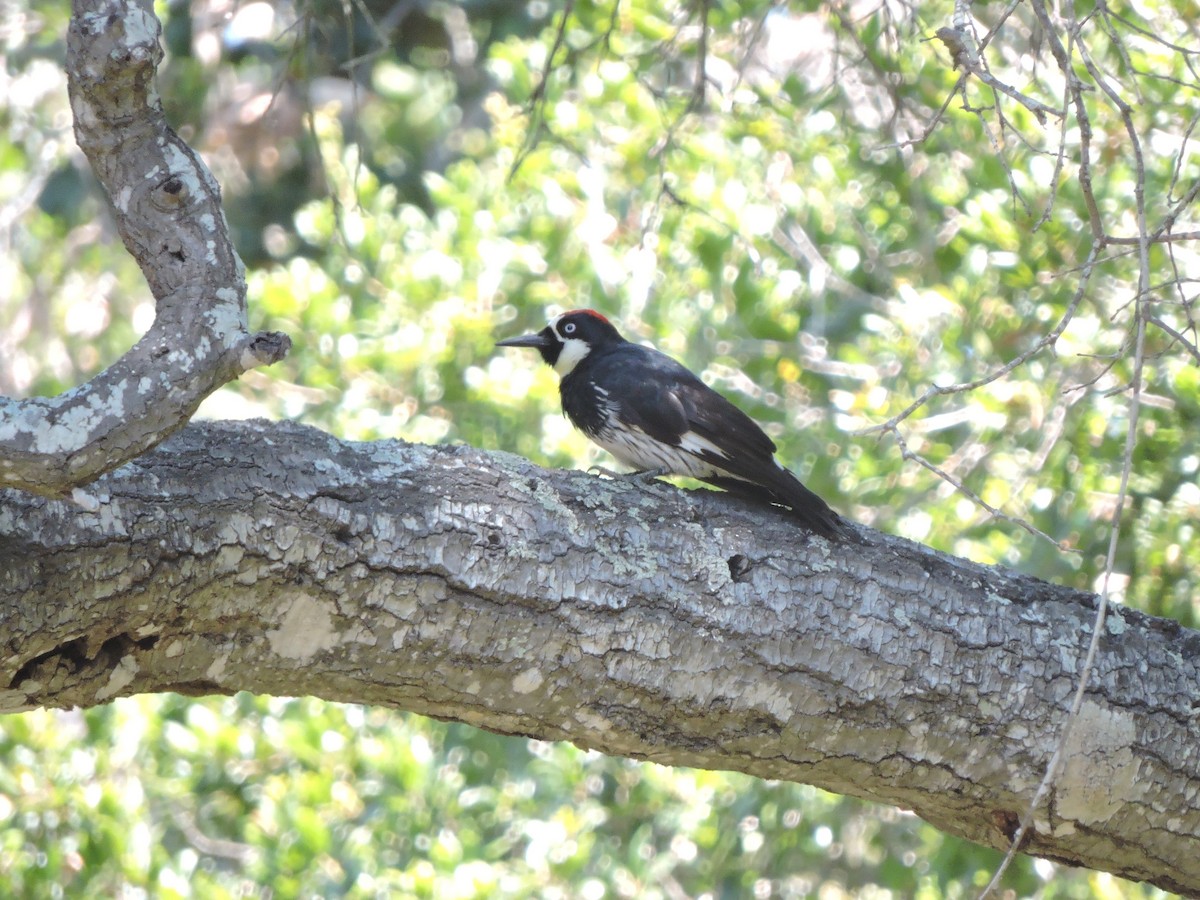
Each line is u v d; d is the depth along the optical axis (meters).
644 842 12.74
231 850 13.06
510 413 13.35
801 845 13.02
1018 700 6.88
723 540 6.88
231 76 18.38
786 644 6.70
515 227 14.06
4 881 10.80
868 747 6.87
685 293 13.52
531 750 13.53
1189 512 10.87
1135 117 11.04
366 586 6.25
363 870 11.51
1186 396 10.48
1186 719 7.04
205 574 6.01
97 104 5.36
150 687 6.31
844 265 13.20
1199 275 10.84
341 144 15.05
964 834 7.54
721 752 6.86
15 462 5.14
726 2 12.75
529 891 11.91
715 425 9.17
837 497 12.41
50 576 5.71
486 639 6.42
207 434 6.29
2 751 11.54
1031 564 11.23
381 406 13.68
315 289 13.55
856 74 12.80
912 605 6.92
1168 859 7.23
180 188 5.42
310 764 12.51
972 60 6.04
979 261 12.15
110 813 11.39
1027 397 11.32
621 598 6.55
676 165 13.09
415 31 18.91
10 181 17.78
